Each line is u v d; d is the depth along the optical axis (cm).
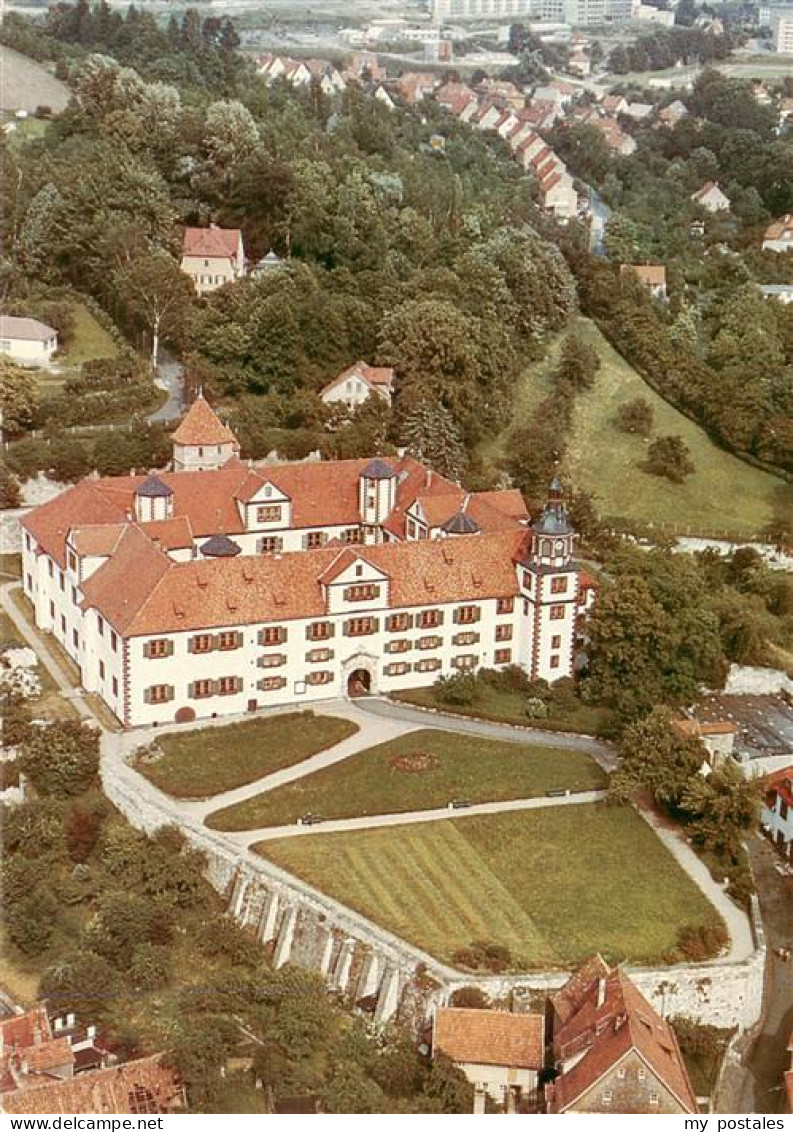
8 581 18975
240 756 15050
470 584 16688
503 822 14238
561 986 12081
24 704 15788
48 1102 10475
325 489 18712
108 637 15538
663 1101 10425
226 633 15588
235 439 19962
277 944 12975
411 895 13038
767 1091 11981
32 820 13938
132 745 15100
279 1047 11469
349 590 16038
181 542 17012
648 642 16450
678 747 14500
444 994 11869
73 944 12812
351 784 14675
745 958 12612
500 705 16475
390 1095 11225
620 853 13938
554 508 16625
